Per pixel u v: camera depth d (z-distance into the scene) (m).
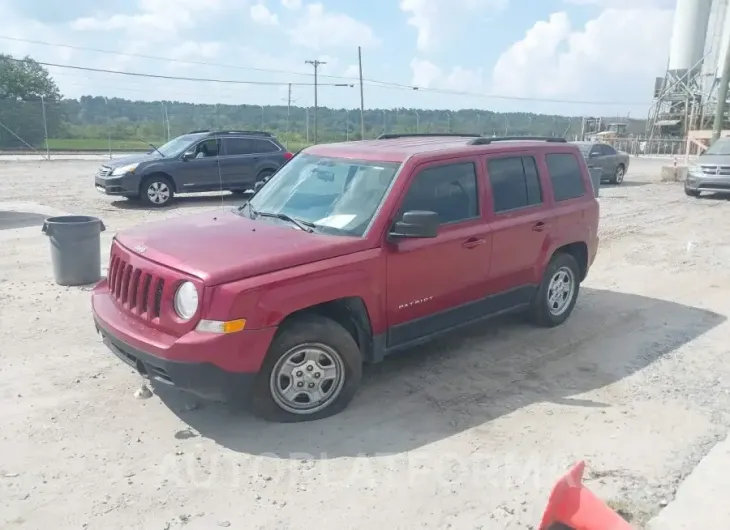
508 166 5.89
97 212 14.38
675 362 5.84
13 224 12.33
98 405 4.71
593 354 6.00
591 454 4.19
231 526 3.40
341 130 46.34
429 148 5.37
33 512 3.47
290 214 5.13
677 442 4.36
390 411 4.74
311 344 4.41
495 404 4.90
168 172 15.73
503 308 5.97
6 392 4.90
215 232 4.79
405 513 3.53
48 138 37.56
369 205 4.86
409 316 5.00
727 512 3.55
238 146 17.03
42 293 7.62
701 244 11.55
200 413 4.62
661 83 52.44
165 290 4.14
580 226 6.65
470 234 5.34
